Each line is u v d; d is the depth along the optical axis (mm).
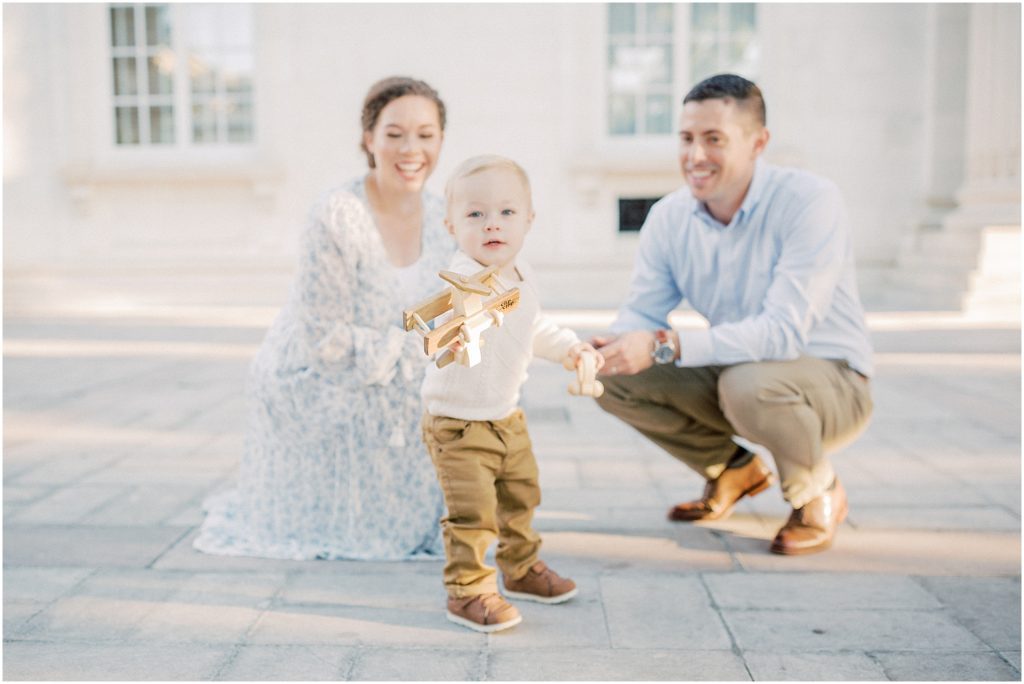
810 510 3051
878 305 10883
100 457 4422
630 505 3588
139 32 12586
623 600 2674
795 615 2559
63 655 2328
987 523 3320
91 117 12539
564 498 3689
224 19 12555
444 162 12289
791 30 11859
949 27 11516
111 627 2496
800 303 2986
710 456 3350
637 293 3389
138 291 12430
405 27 12164
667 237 3303
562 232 12375
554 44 12133
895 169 11938
